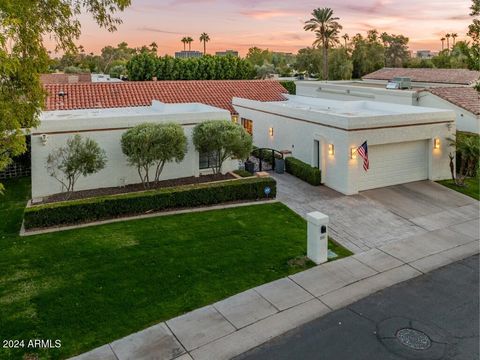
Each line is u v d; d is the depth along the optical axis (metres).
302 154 20.64
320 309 9.02
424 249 12.16
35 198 15.62
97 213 13.73
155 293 9.55
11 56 8.32
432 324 8.43
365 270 10.85
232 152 17.12
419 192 17.62
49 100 24.50
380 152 18.05
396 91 25.31
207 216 14.32
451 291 9.75
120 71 61.81
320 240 11.12
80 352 7.58
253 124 26.47
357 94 28.64
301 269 10.87
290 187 18.41
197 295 9.52
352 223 14.23
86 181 16.50
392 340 7.91
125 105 25.98
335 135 17.77
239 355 7.54
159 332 8.19
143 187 16.72
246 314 8.82
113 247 11.74
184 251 11.62
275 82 33.91
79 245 11.84
